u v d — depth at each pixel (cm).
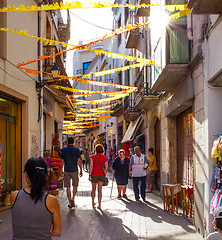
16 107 1064
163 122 1180
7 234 650
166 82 924
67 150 959
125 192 1291
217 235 384
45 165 294
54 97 1695
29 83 1130
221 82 652
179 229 713
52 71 1255
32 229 268
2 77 886
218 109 656
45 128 1642
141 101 1316
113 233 672
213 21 622
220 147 576
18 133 1064
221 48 580
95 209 936
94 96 4103
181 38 816
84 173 2545
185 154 973
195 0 543
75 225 736
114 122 2906
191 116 891
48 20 1552
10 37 950
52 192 1243
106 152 3184
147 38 1488
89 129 4303
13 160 1025
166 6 620
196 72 746
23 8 575
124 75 2438
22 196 276
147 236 652
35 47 1209
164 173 1144
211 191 636
